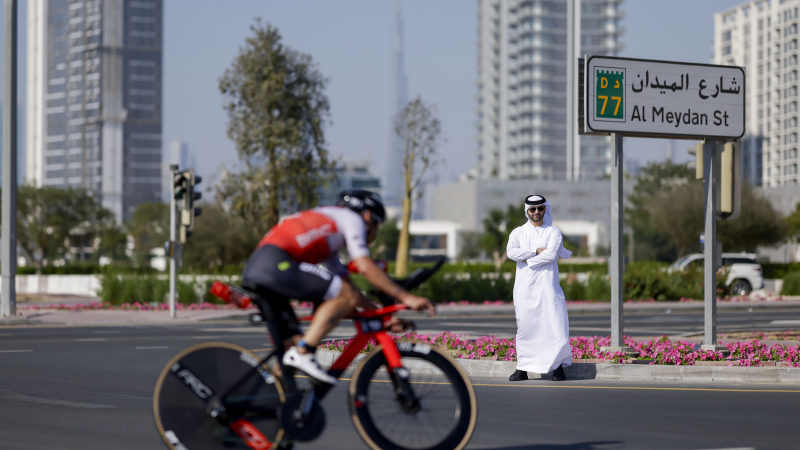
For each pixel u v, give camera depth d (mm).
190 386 13172
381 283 12602
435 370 13328
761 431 17516
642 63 30172
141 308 70562
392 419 13266
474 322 56281
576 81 29938
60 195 190375
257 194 89875
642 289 82625
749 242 140625
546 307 25359
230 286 13039
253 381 13172
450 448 13211
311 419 12984
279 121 89062
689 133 30547
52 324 56250
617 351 28719
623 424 18344
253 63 89562
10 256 56531
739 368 25953
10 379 27188
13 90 56125
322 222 12750
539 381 26000
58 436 17000
